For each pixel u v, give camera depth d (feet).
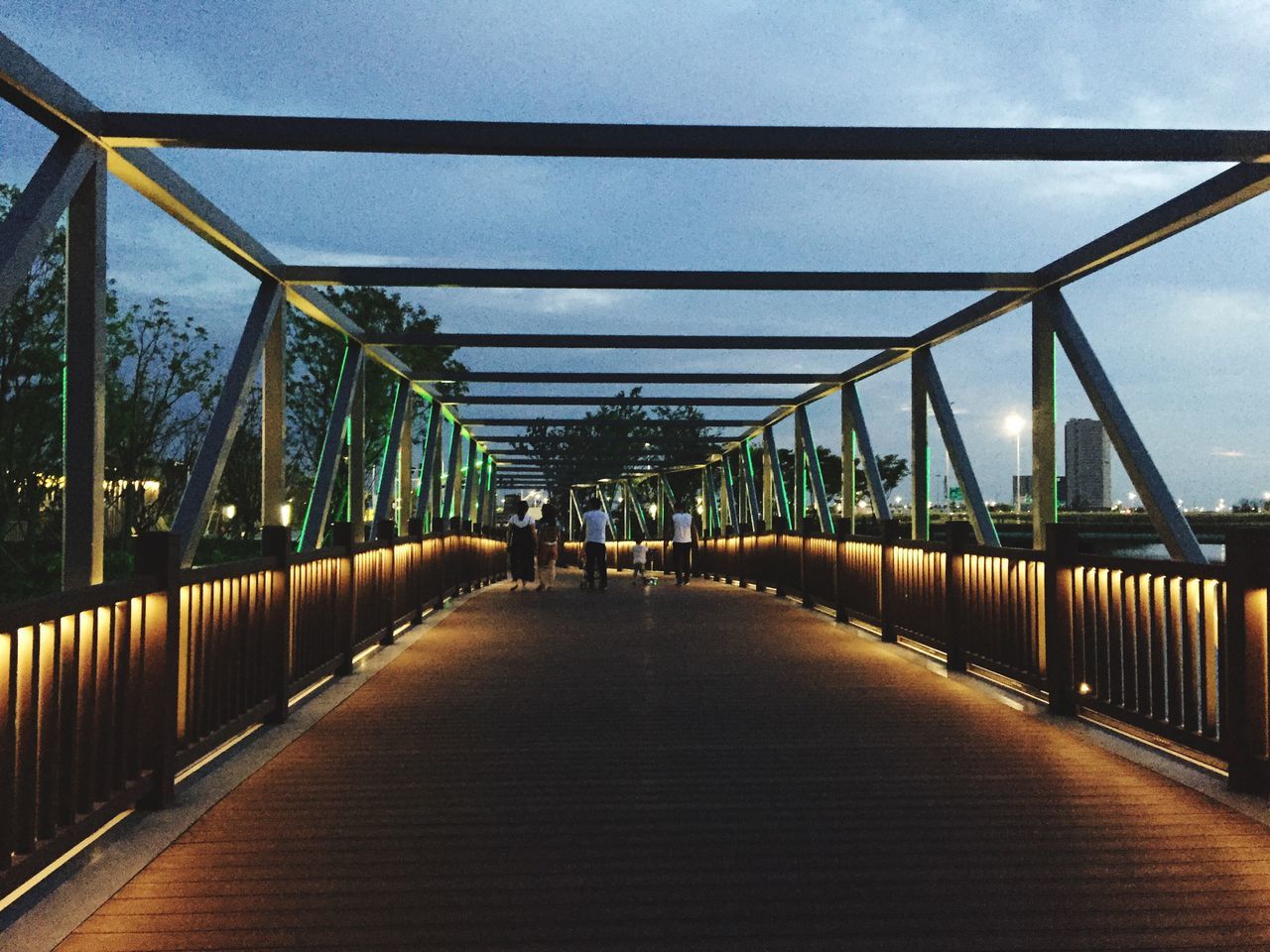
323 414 48.55
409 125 14.65
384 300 49.75
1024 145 14.89
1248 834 9.56
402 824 9.95
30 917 7.45
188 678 11.28
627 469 82.64
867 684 18.94
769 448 53.01
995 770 12.25
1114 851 9.05
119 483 40.37
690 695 17.74
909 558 24.36
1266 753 10.87
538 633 28.14
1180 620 12.19
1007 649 17.97
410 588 30.04
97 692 9.05
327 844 9.30
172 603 10.60
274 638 15.08
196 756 11.44
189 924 7.36
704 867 8.64
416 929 7.26
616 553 85.92
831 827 9.82
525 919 7.44
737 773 12.11
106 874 8.38
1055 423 22.53
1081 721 15.30
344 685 18.66
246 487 49.03
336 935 7.15
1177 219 17.06
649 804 10.69
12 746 7.24
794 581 41.11
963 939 7.07
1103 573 14.37
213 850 9.12
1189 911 7.59
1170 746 13.41
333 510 49.14
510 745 13.70
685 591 47.52
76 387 13.28
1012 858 8.86
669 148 14.88
